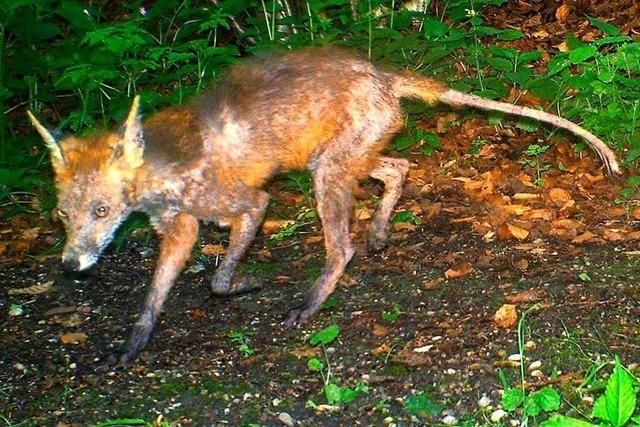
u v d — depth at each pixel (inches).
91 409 71.5
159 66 108.5
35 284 91.3
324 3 110.7
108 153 75.1
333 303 82.0
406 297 82.1
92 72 100.5
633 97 103.5
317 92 81.3
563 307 77.9
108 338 81.4
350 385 72.1
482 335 75.5
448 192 99.6
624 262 84.1
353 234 93.7
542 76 110.5
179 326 81.8
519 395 65.9
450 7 124.7
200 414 70.2
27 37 113.5
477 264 85.9
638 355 72.1
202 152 78.5
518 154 105.7
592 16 134.3
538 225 91.7
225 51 103.3
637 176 98.0
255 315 82.5
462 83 110.3
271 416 69.4
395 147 105.3
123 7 125.5
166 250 79.5
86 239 75.0
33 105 115.9
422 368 72.7
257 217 82.1
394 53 113.9
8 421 70.6
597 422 65.7
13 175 101.3
